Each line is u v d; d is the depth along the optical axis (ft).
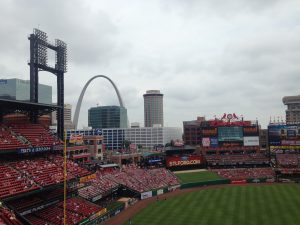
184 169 470.39
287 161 448.24
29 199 219.20
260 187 374.22
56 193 239.71
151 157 474.49
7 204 189.16
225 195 330.34
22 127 266.77
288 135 467.52
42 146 244.22
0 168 211.20
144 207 293.23
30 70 287.69
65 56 328.70
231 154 496.23
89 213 240.53
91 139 445.78
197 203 298.15
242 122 506.07
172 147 519.60
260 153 498.69
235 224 228.63
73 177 241.96
